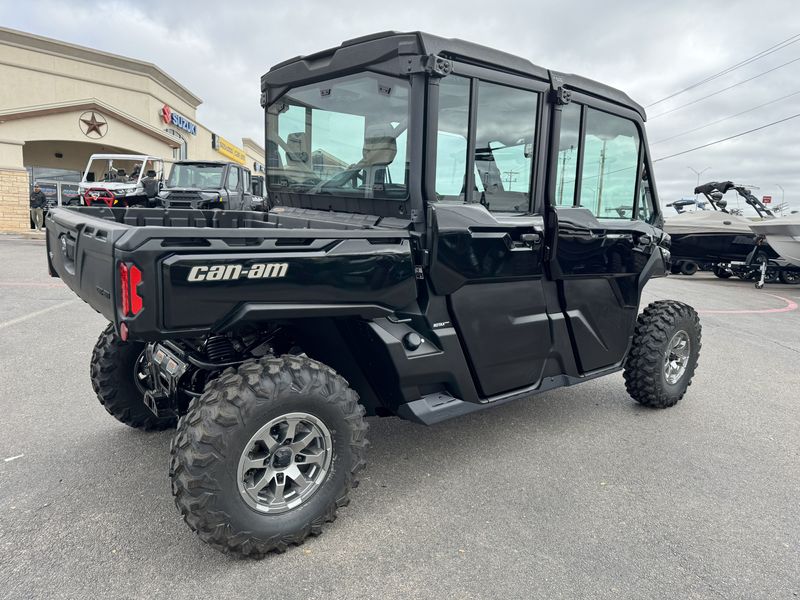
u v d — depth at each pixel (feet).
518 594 7.47
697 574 8.05
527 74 10.48
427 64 8.86
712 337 24.56
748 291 44.55
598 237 12.28
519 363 11.40
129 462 10.62
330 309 8.38
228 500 7.48
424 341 9.89
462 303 10.16
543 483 10.62
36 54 59.06
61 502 9.21
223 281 7.33
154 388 10.68
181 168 42.57
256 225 12.67
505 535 8.84
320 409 8.16
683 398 16.06
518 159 10.78
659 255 14.43
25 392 13.92
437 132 9.30
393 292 9.03
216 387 7.72
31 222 58.95
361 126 10.09
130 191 43.68
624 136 13.07
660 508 9.86
